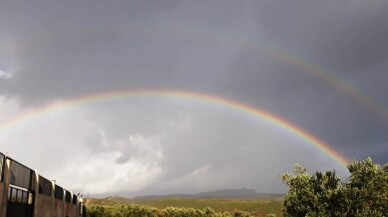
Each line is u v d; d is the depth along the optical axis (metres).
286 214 28.94
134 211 115.38
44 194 32.06
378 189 26.48
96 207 106.94
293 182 29.41
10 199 22.64
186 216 122.31
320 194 27.25
